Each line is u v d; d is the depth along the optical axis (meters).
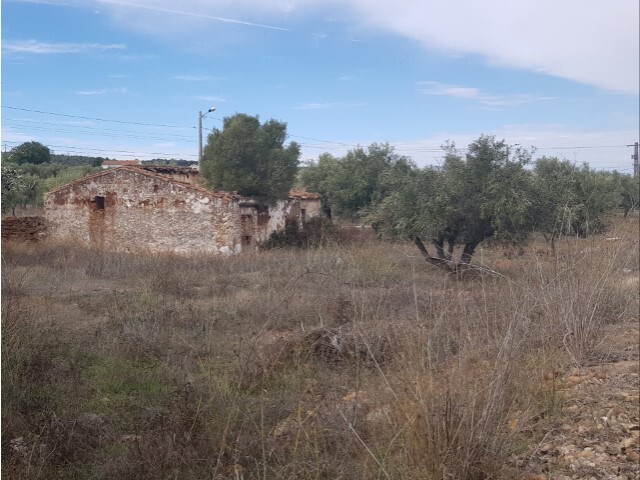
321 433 4.27
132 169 24.34
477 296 5.77
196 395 5.29
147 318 9.01
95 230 24.92
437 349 4.51
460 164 16.47
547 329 7.10
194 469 4.19
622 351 7.81
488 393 4.04
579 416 5.38
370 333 5.69
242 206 26.62
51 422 4.89
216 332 8.22
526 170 16.22
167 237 24.03
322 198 35.28
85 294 12.22
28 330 6.82
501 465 4.02
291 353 6.49
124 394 6.28
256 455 4.29
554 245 8.31
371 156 33.84
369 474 3.81
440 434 3.94
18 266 15.16
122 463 4.30
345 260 11.88
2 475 4.08
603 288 8.14
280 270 13.94
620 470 4.43
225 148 27.50
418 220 16.36
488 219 16.41
